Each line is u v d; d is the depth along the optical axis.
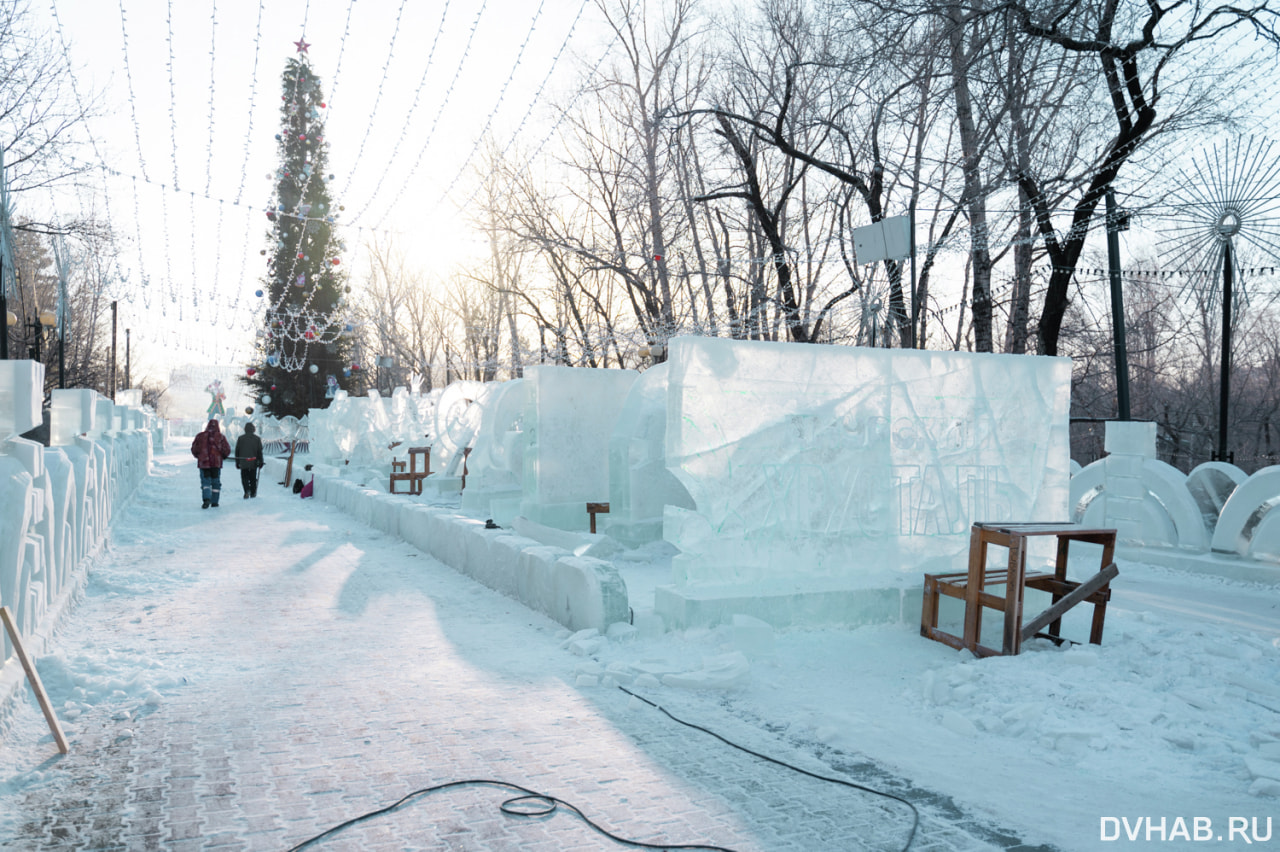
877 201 17.53
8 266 14.63
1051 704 5.25
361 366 41.12
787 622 7.16
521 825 3.55
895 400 7.95
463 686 5.61
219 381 44.75
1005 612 6.43
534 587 8.11
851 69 14.88
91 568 9.02
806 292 23.34
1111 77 14.55
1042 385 8.49
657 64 23.03
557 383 12.93
